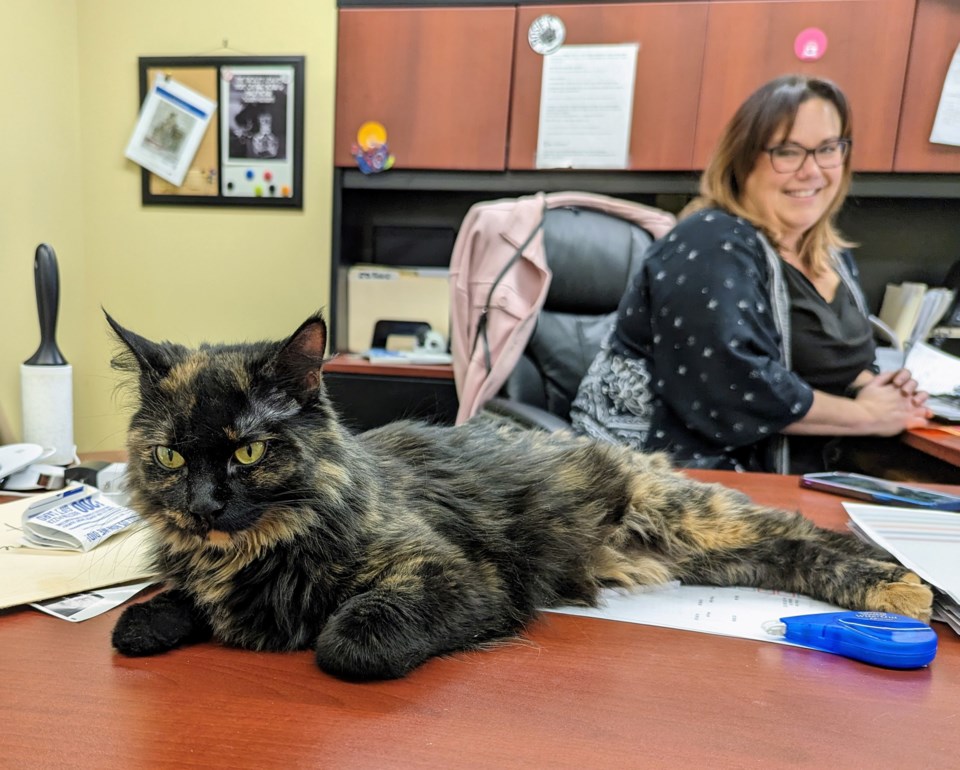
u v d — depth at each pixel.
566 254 2.11
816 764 0.51
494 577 0.79
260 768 0.48
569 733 0.54
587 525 0.96
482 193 2.85
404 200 2.89
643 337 1.77
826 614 0.74
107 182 2.79
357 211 2.91
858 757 0.52
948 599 0.80
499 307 2.02
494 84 2.42
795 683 0.64
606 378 1.83
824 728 0.56
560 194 2.26
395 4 2.42
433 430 1.04
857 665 0.68
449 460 0.96
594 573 0.92
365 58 2.47
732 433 1.60
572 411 1.95
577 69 2.37
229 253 2.80
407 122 2.49
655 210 2.32
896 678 0.66
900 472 1.89
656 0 2.29
